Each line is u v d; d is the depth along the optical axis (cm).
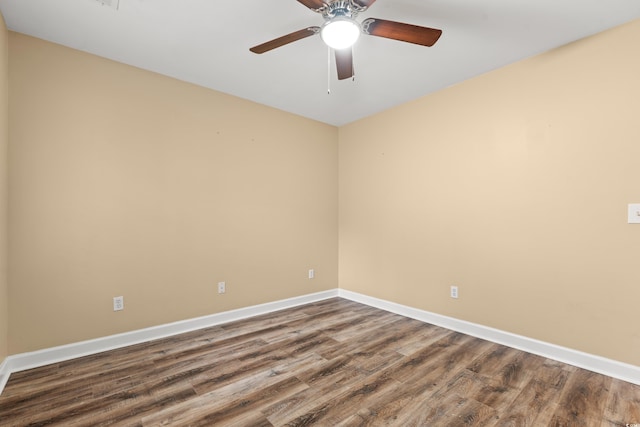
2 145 204
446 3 189
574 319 232
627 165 209
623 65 210
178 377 213
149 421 168
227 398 189
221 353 250
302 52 247
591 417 171
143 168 274
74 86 242
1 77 202
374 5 191
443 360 238
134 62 263
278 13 200
